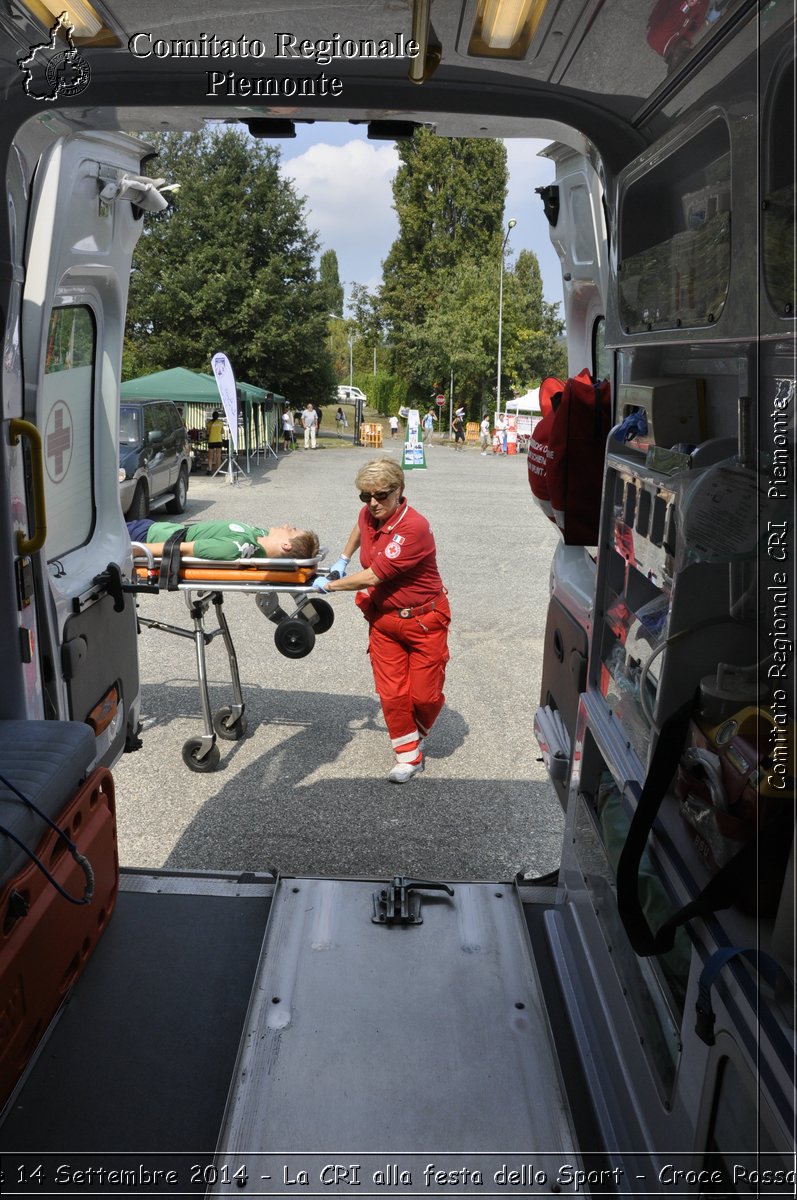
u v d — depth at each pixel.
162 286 35.78
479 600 9.12
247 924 2.86
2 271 2.59
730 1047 1.36
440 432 47.50
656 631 2.06
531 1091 2.11
